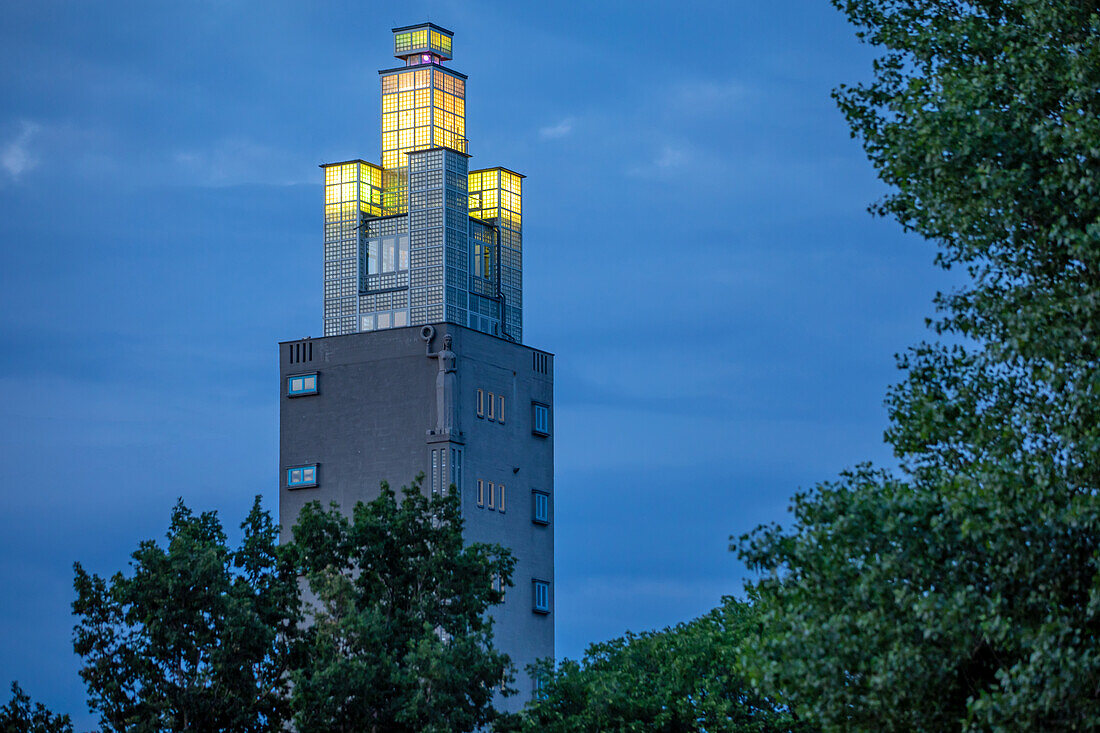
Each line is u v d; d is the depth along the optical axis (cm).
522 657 13250
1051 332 4491
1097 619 4391
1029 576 4388
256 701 8200
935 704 4538
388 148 14812
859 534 4656
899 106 4981
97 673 8069
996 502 4406
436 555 8538
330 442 13488
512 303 14812
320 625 8194
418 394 13212
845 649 4553
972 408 4847
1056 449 4581
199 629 8112
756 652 4831
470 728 8275
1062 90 4647
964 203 4722
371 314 14362
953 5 5169
